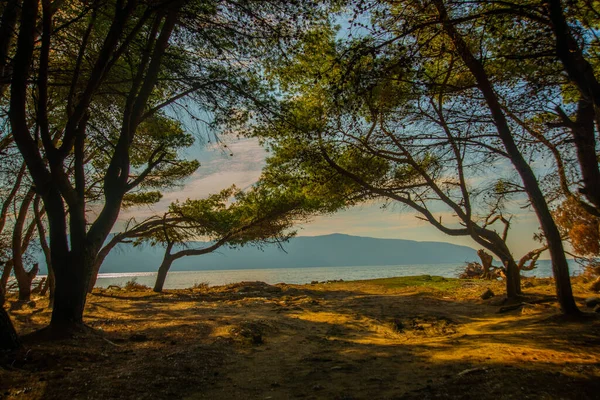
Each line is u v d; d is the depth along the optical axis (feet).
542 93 29.12
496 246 42.42
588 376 14.73
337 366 19.58
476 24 26.71
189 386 16.31
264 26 28.58
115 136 37.86
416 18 23.81
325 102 40.68
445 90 33.12
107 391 14.90
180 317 36.78
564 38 20.67
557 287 28.73
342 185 46.14
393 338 28.66
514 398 12.85
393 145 40.57
